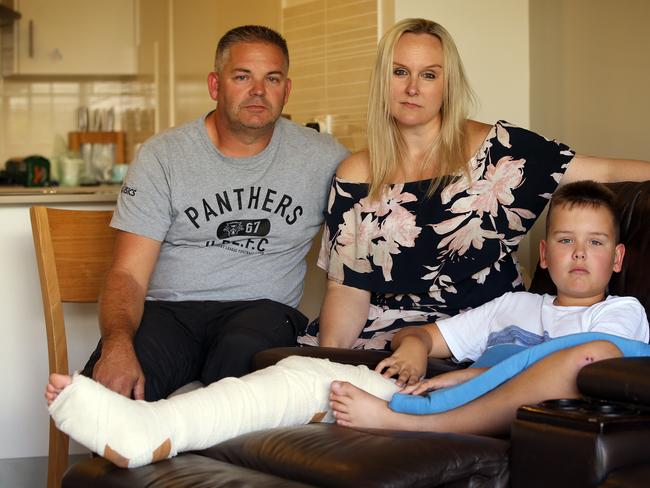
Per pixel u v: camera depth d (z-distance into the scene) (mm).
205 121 2684
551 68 3652
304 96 4207
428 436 1691
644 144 3359
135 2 5879
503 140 2488
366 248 2566
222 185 2621
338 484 1530
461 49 3570
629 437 1507
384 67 2525
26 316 3232
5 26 5883
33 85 6129
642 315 2100
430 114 2510
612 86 3469
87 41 5879
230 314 2543
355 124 3873
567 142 3674
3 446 3260
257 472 1634
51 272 2709
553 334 2162
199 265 2648
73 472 1751
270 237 2670
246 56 2545
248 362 2332
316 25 4078
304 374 1965
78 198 3215
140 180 2586
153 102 5766
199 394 1826
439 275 2486
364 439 1681
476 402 1854
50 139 6121
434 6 3551
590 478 1480
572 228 2174
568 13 3627
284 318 2494
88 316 3283
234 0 4699
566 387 1763
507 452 1639
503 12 3607
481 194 2469
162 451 1708
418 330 2322
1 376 3242
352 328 2559
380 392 2029
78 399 1694
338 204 2625
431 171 2543
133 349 2271
